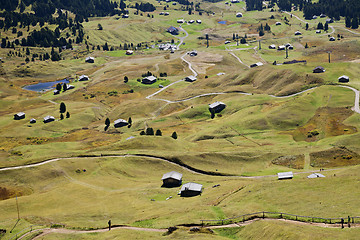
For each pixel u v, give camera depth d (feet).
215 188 336.08
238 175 392.47
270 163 418.72
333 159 398.21
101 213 301.43
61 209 321.11
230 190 312.29
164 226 245.24
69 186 376.07
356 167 336.29
